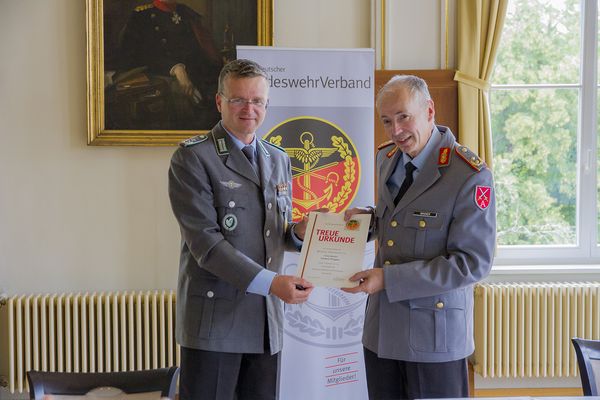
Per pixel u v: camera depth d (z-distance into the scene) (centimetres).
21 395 433
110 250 438
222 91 267
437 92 434
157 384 214
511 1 458
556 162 465
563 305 439
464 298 256
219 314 263
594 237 465
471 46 430
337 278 261
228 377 264
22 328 421
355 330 361
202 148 266
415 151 252
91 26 418
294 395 357
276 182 276
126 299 425
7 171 430
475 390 452
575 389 452
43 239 435
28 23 424
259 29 423
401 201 254
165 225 438
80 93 429
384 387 260
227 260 256
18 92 427
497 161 465
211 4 422
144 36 422
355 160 356
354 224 267
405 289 245
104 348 426
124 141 425
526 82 461
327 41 434
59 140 430
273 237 271
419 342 248
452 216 248
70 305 423
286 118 351
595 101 461
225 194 264
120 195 436
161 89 425
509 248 464
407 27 434
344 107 355
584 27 458
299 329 356
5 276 435
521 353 435
